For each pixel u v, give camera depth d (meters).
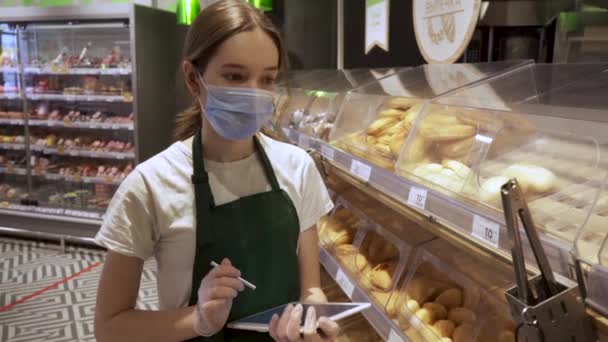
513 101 1.33
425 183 1.21
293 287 1.21
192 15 4.01
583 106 1.12
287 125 2.57
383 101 1.81
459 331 1.20
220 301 0.95
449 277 1.36
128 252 1.08
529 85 1.37
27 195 4.73
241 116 1.07
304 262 1.31
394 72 2.14
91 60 4.40
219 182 1.16
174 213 1.11
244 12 1.05
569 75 1.32
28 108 4.66
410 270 1.49
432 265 1.44
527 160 1.05
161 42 4.37
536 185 0.93
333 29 3.91
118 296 1.09
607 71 1.26
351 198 2.16
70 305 3.21
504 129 1.17
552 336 0.67
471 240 1.11
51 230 4.41
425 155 1.32
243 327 1.04
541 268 0.70
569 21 1.74
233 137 1.11
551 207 0.86
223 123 1.08
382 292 1.53
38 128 4.77
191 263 1.12
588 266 0.66
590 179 0.89
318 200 1.33
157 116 4.36
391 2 2.88
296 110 2.59
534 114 1.13
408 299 1.40
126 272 1.09
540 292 0.70
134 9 3.94
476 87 1.45
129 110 4.52
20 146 4.70
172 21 4.55
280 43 1.12
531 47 2.09
